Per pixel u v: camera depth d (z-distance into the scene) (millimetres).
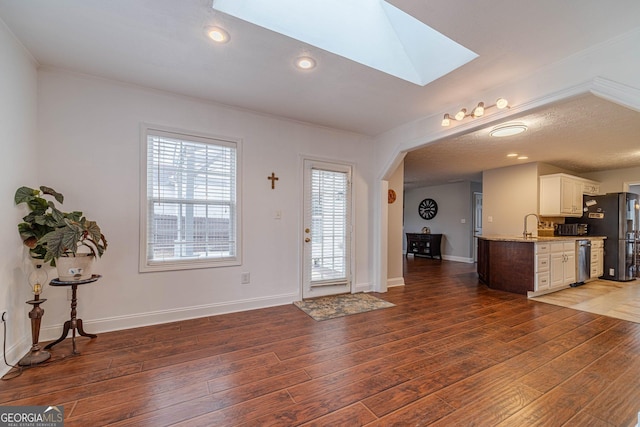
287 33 2031
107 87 2717
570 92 2227
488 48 2129
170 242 3010
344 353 2330
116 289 2750
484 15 1791
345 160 4191
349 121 3760
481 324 3014
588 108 3047
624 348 2453
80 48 2205
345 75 2561
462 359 2242
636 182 5883
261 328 2848
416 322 3057
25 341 2215
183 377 1954
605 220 5621
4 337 1956
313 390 1821
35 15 1836
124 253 2779
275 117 3602
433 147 4613
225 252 3303
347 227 4227
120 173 2766
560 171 6043
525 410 1647
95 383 1867
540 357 2283
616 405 1698
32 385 1832
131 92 2816
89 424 1500
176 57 2314
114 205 2742
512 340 2607
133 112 2824
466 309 3527
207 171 3203
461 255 7918
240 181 3373
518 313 3389
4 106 1957
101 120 2693
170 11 1795
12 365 2031
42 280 2434
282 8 2023
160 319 2939
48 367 2055
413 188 9297
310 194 3896
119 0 1700
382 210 4383
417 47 2611
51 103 2504
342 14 2270
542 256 4238
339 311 3398
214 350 2359
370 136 4422
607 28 1896
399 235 4914
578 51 2158
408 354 2320
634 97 1914
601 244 5527
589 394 1803
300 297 3820
